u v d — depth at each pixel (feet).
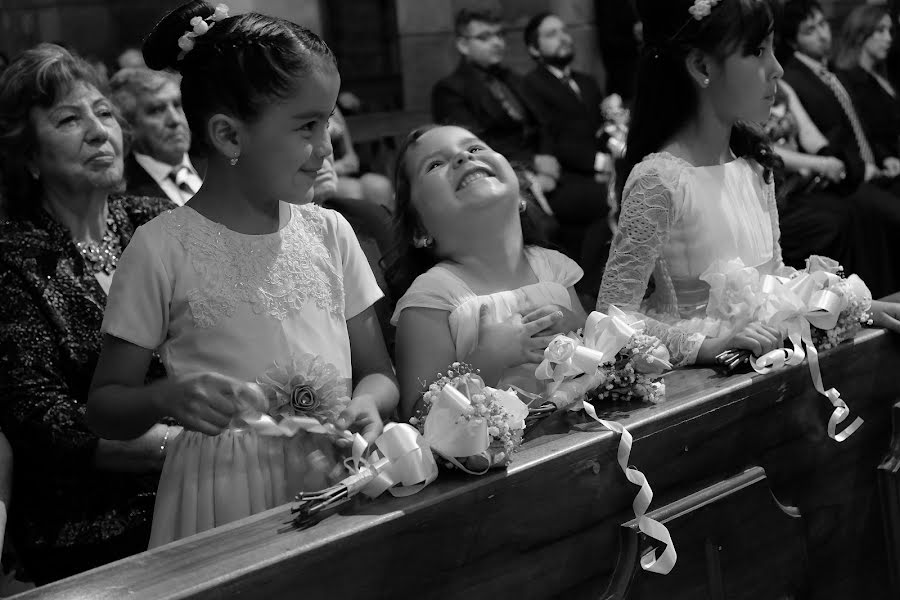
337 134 13.85
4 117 7.46
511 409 5.23
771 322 6.88
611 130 19.02
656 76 7.93
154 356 7.52
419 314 6.93
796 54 17.81
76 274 7.58
